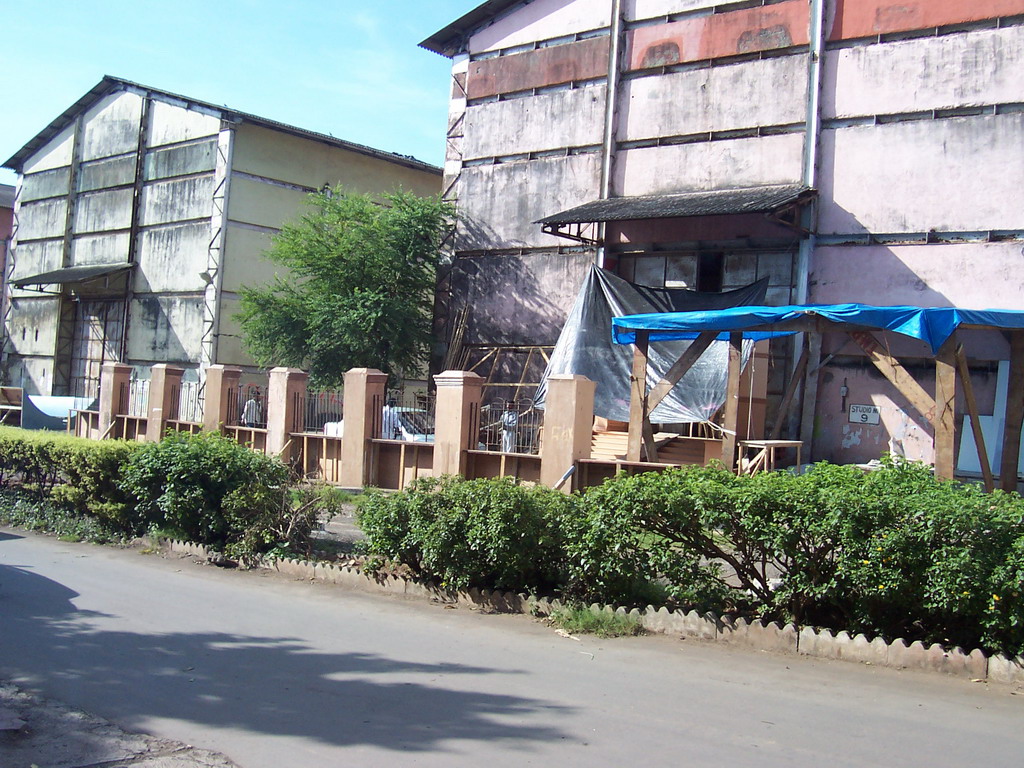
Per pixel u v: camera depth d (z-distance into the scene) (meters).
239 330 31.92
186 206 33.34
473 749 5.26
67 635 7.70
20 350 41.19
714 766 5.02
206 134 32.78
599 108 24.67
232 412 23.14
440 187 38.25
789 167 21.53
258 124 31.95
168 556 11.75
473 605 9.14
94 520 13.13
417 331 27.16
